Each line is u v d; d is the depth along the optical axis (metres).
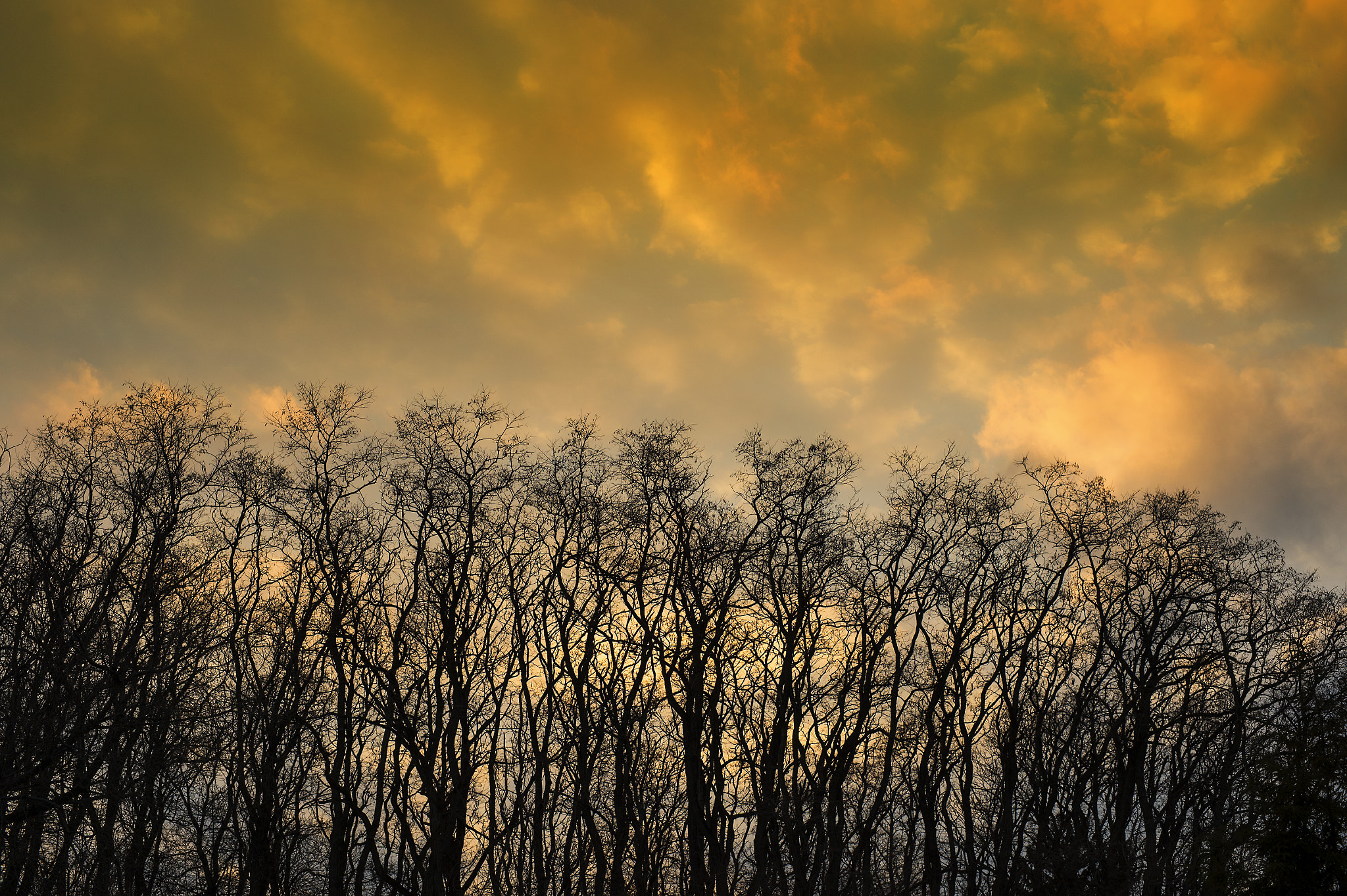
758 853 27.89
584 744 29.20
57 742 20.19
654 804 29.78
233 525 30.59
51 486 28.03
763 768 29.42
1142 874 29.47
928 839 29.50
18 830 22.78
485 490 31.86
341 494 31.52
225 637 27.31
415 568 30.88
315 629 29.45
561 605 31.55
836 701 30.91
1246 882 24.73
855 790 31.39
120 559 26.80
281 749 28.42
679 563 31.50
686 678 29.70
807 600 30.86
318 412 31.91
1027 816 30.61
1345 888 23.28
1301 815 24.17
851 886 28.12
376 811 28.03
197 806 28.92
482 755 29.06
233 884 28.73
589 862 30.38
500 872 30.64
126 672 23.02
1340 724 25.50
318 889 30.59
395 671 28.30
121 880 26.00
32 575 25.66
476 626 31.30
